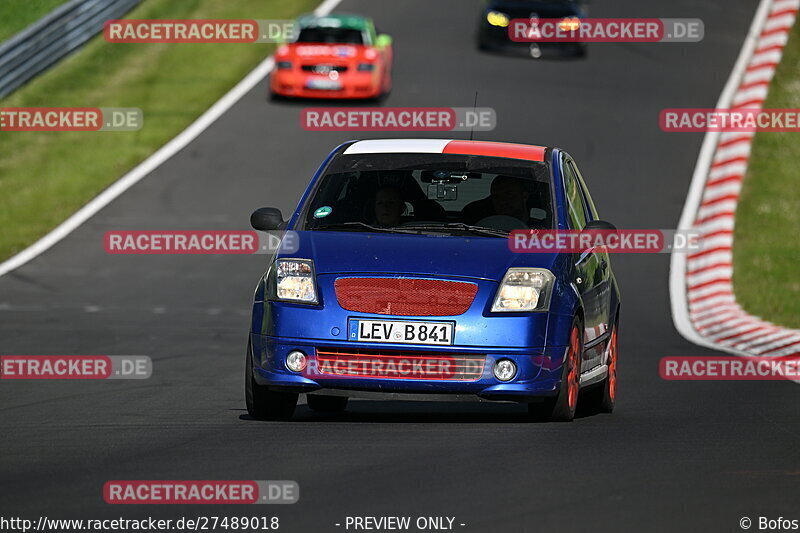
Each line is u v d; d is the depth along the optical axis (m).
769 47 117.94
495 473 22.98
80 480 22.27
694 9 130.75
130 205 77.88
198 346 46.25
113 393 34.78
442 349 28.19
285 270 29.16
